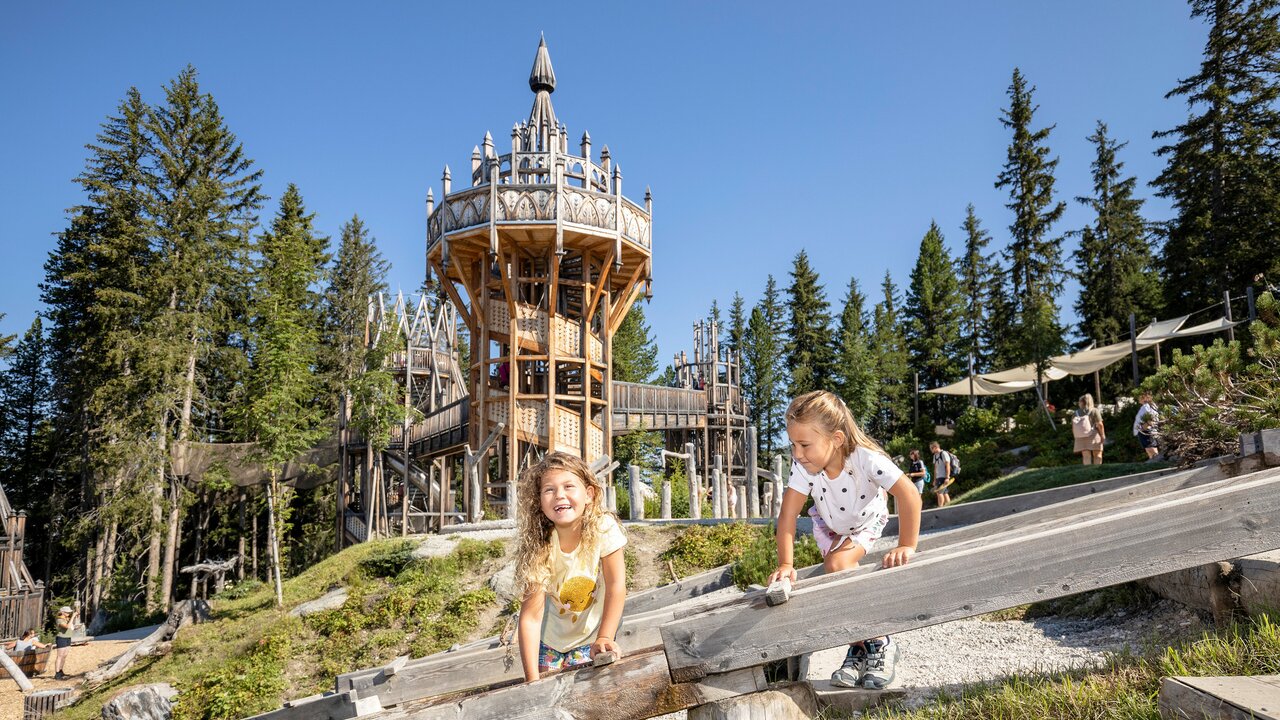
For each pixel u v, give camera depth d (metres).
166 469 35.16
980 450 30.55
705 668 2.89
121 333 35.25
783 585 2.90
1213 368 8.64
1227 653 2.95
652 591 6.24
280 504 21.19
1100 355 35.22
